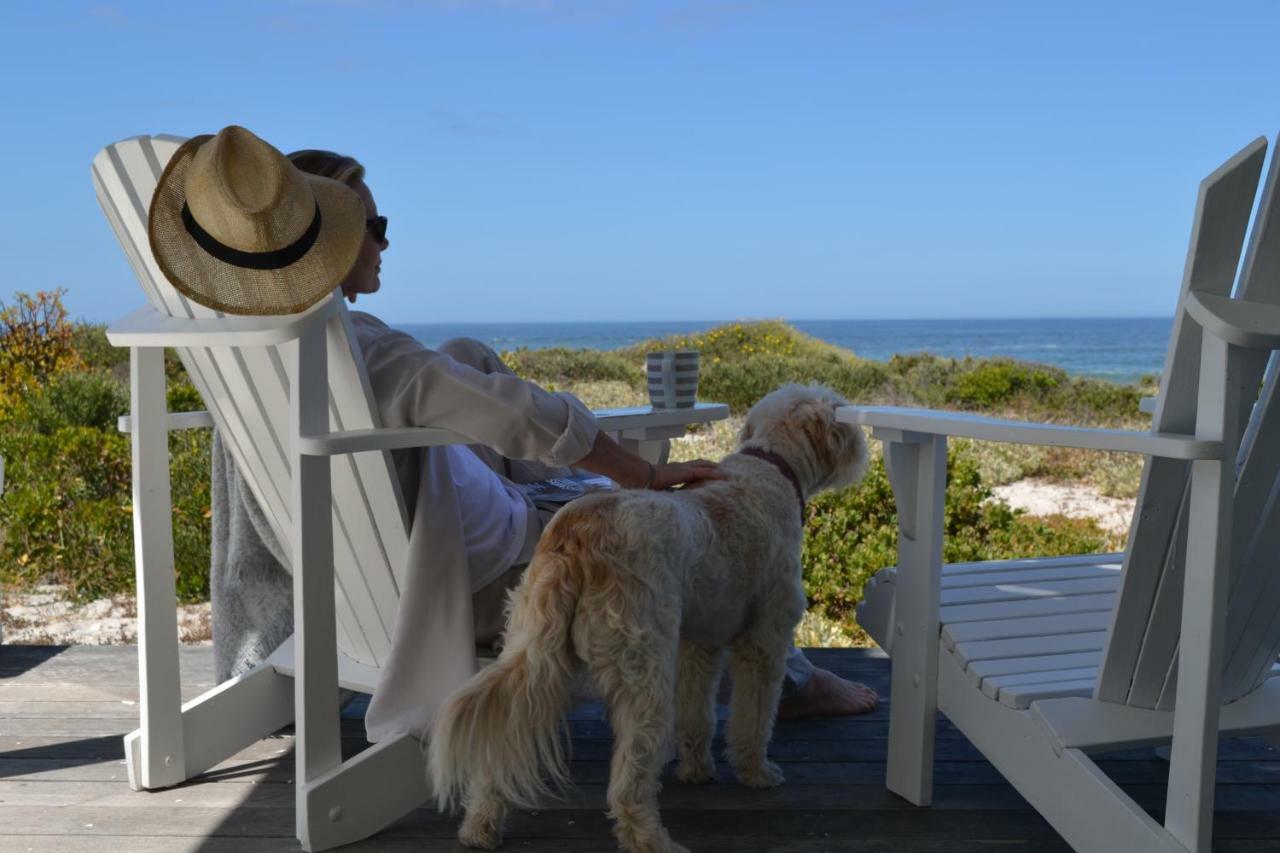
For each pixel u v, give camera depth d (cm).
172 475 639
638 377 2183
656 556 197
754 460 239
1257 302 162
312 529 204
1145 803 246
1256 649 203
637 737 196
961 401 1961
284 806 238
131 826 227
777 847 217
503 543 233
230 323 201
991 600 245
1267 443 170
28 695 318
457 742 189
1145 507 175
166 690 248
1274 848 221
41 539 602
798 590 240
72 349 1117
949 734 283
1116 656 190
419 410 211
